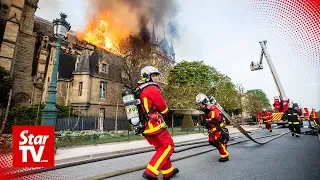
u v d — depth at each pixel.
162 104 3.23
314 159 4.73
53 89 6.84
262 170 3.93
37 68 32.38
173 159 5.04
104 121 19.16
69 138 9.93
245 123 34.88
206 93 33.81
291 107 10.95
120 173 3.85
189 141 9.68
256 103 37.19
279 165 4.28
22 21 32.59
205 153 6.22
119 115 29.66
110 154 6.43
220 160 4.88
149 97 3.22
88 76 27.25
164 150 3.14
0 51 28.55
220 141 4.91
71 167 4.81
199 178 3.50
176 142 8.91
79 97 26.83
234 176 3.58
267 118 14.88
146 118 3.20
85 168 4.68
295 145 7.23
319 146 6.75
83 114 26.34
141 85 3.34
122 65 29.08
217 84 36.69
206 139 10.85
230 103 33.25
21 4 30.94
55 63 7.03
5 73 22.91
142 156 6.31
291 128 10.70
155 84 3.37
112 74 30.28
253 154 5.70
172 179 3.46
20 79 31.12
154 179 3.00
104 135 12.19
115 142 9.64
